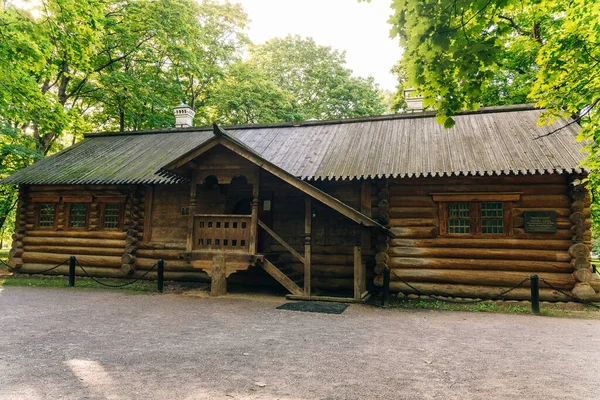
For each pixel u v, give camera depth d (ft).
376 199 36.52
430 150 36.94
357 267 32.40
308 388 13.75
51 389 13.37
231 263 34.45
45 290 36.68
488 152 34.45
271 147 44.06
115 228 44.96
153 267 42.83
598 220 49.26
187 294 35.32
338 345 19.56
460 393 13.47
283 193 40.70
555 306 30.68
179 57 73.67
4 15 38.55
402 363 16.76
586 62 17.33
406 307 30.55
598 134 20.30
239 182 41.73
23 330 21.84
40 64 41.83
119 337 20.65
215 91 89.92
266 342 19.97
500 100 59.11
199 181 35.32
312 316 26.86
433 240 34.50
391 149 38.63
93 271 44.19
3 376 14.62
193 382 14.20
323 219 39.09
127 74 70.18
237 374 15.14
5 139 55.47
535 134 36.22
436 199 34.76
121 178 41.83
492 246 33.19
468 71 13.89
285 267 39.17
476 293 33.01
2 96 40.40
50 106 43.98
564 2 24.34
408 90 49.06
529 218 32.48
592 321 26.11
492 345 19.88
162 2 70.38
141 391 13.28
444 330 23.20
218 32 91.81
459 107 15.12
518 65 53.67
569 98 19.04
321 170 36.76
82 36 42.24
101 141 55.57
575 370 16.02
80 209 46.29
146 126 78.79
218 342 19.88
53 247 45.88
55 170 46.42
